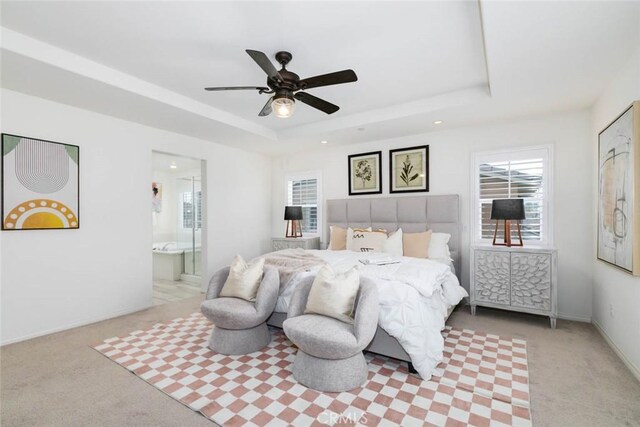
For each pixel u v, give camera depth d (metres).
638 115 2.16
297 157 5.71
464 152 4.12
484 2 1.72
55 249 3.17
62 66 2.45
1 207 2.84
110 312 3.60
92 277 3.45
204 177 4.81
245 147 5.26
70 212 3.26
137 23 2.13
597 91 2.94
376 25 2.15
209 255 4.86
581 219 3.44
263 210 5.88
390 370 2.37
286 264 3.16
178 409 1.90
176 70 2.81
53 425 1.76
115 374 2.31
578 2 1.72
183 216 6.15
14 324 2.90
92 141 3.45
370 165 4.87
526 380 2.20
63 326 3.21
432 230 4.20
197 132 4.30
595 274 3.24
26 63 2.37
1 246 2.85
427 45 2.41
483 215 4.00
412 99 3.54
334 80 2.27
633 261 2.21
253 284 2.83
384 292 2.37
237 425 1.75
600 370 2.33
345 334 2.04
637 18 1.85
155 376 2.28
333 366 2.10
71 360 2.53
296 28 2.19
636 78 2.23
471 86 3.19
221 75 2.91
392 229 4.50
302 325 2.15
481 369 2.37
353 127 4.09
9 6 1.93
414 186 4.48
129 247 3.79
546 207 3.63
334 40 2.34
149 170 4.00
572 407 1.89
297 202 5.71
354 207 4.86
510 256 3.42
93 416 1.84
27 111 2.98
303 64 2.70
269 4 1.93
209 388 2.12
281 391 2.09
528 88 2.87
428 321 2.35
